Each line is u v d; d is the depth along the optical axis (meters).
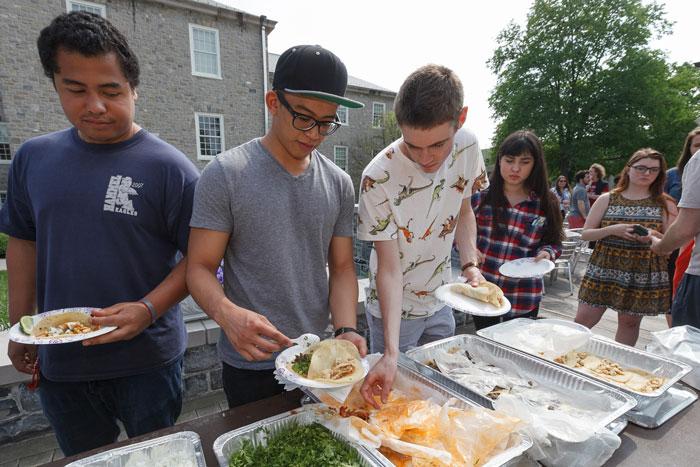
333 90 1.09
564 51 20.31
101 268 1.28
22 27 9.56
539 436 0.98
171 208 1.33
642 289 2.52
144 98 11.60
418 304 1.85
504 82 23.08
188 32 12.03
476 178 1.83
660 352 1.55
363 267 4.61
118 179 1.26
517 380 1.40
